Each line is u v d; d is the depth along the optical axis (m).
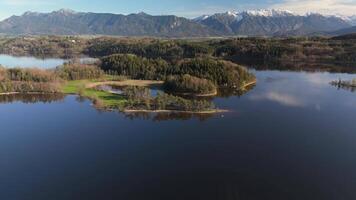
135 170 131.25
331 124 177.50
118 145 153.25
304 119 186.38
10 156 142.88
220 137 161.50
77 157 141.75
